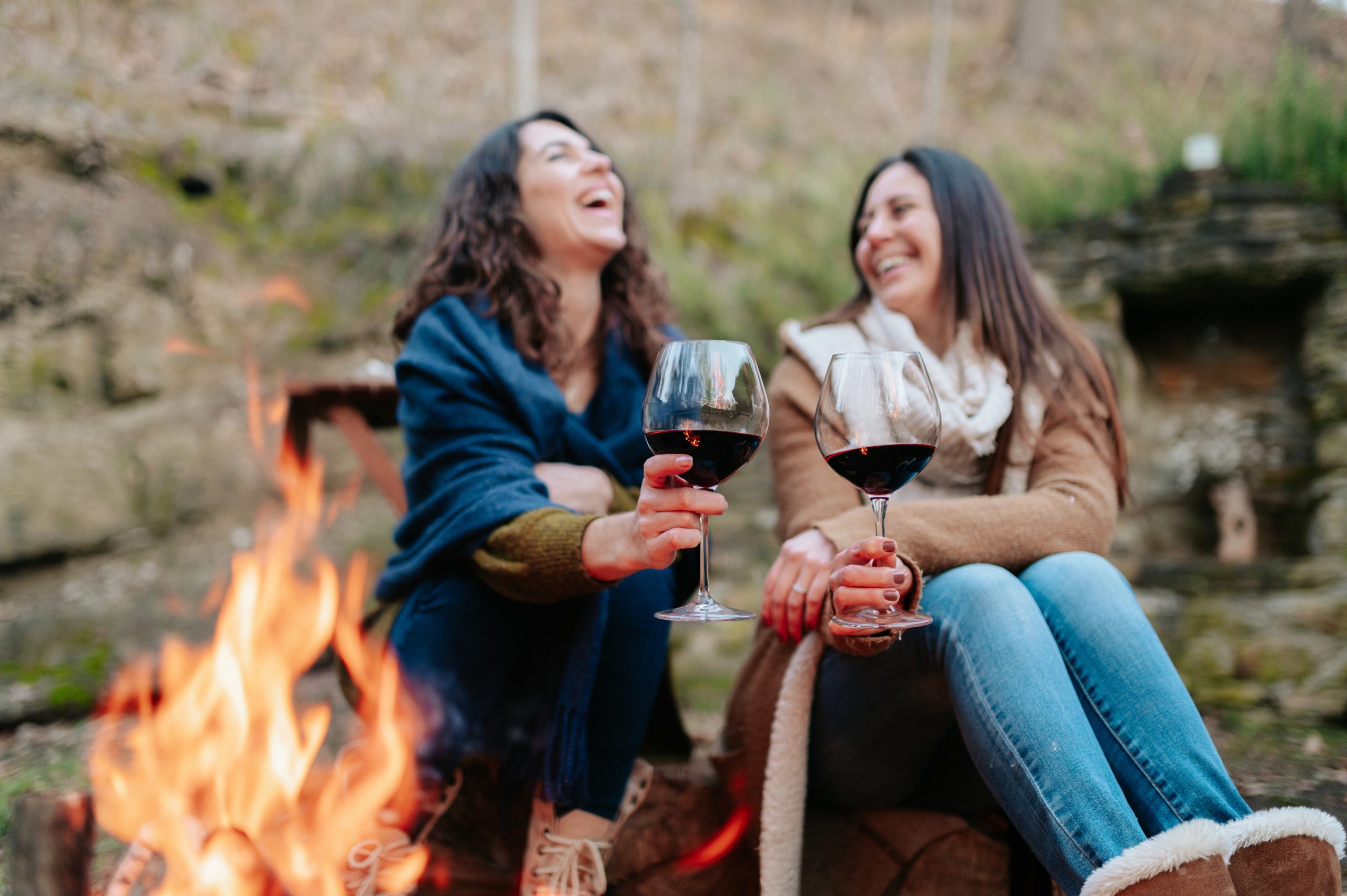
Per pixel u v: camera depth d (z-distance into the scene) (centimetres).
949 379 164
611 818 143
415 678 141
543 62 755
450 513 144
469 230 173
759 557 381
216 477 400
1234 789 113
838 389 118
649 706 147
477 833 162
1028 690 113
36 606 330
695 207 612
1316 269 359
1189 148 401
